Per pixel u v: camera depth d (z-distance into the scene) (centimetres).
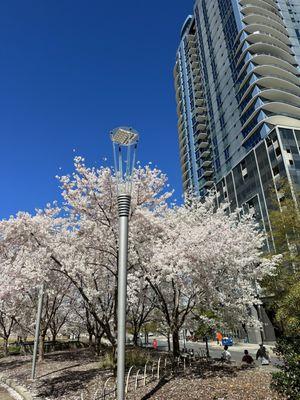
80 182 1234
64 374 1434
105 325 1221
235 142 6234
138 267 1352
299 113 5644
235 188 5556
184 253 1123
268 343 4047
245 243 1462
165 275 1180
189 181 8188
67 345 3098
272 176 4653
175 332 1500
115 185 1216
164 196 1409
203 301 1447
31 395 1119
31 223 1293
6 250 1403
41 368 1689
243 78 6172
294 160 4506
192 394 929
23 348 2927
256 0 6725
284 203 1720
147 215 1285
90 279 1343
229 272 1338
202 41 8244
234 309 1519
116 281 1267
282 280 1552
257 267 1470
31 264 1213
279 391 868
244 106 6031
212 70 7544
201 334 2014
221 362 1571
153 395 952
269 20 6469
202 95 8138
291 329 940
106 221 1244
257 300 1540
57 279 1547
